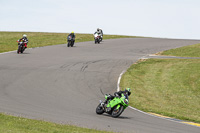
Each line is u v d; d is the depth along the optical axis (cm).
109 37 14588
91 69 6669
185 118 3672
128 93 3147
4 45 10288
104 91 5028
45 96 4038
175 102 4841
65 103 3725
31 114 2739
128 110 3800
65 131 2031
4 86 4409
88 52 9119
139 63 7856
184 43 13075
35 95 4022
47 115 2788
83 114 3086
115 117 3094
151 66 7562
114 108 3112
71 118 2767
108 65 7312
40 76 5469
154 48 11081
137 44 12056
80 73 6147
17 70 5797
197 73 6794
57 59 7506
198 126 3203
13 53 8181
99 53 9069
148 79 6300
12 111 2788
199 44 12250
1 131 1762
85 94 4569
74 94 4447
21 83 4753
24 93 4069
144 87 5659
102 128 2433
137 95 5022
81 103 3866
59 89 4659
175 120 3469
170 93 5394
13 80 4916
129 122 2897
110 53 9225
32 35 14325
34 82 4941
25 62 6769
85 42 11900
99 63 7450
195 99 5122
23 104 3303
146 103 4525
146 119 3244
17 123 2102
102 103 3155
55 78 5456
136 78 6294
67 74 5909
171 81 6219
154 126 2828
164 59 8612
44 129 2016
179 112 4128
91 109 3522
